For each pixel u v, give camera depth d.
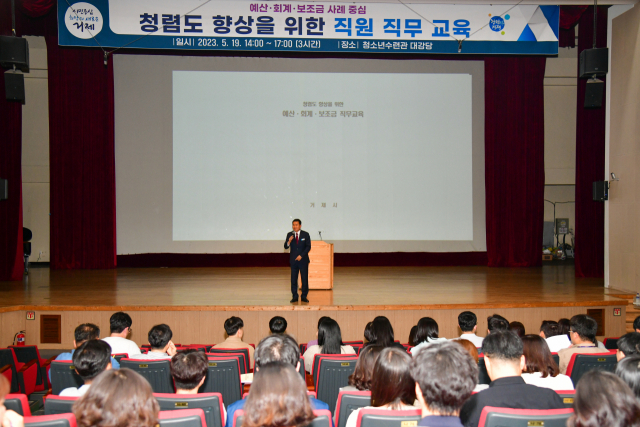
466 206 11.03
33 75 11.71
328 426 2.03
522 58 11.17
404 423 1.93
